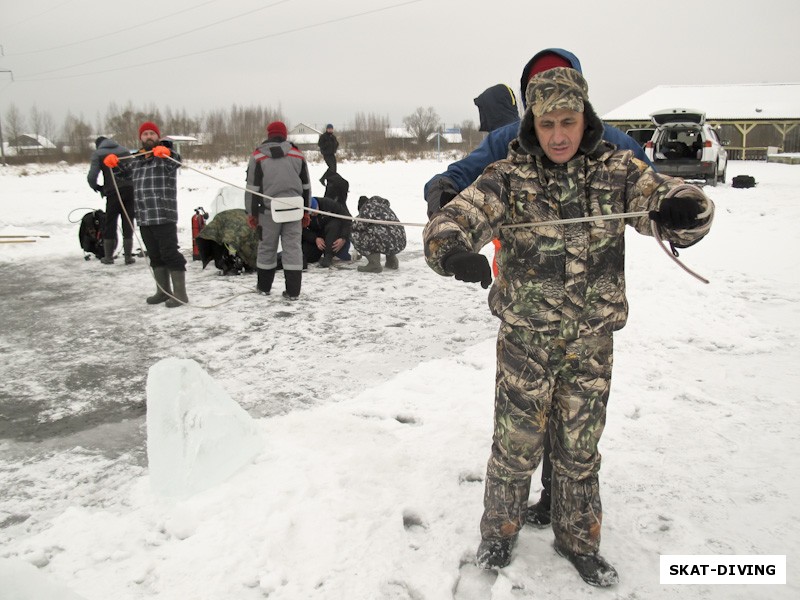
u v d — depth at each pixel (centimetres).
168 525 281
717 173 1938
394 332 587
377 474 318
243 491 301
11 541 283
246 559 256
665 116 2006
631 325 555
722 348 503
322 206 891
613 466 328
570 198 224
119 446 381
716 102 3844
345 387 457
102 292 781
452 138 7881
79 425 412
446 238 206
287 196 695
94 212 986
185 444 310
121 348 562
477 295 720
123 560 261
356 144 5806
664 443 352
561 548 256
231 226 855
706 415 385
